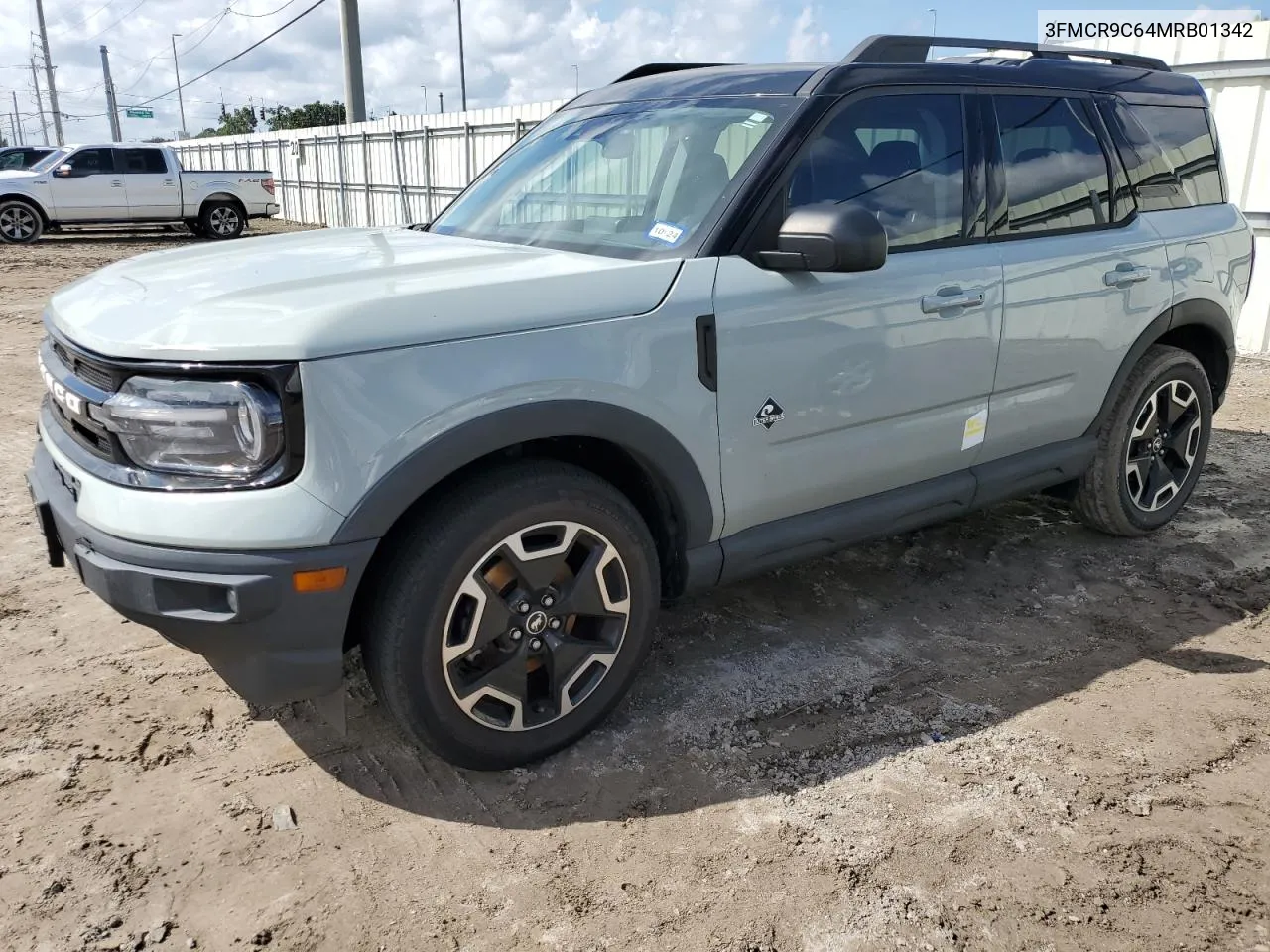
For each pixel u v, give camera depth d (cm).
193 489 219
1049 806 258
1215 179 442
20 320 1018
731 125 307
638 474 283
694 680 318
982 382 339
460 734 254
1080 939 214
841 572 403
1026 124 357
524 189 354
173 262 295
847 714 300
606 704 280
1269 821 253
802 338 287
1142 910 222
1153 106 412
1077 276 361
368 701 302
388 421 224
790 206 290
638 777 268
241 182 2006
